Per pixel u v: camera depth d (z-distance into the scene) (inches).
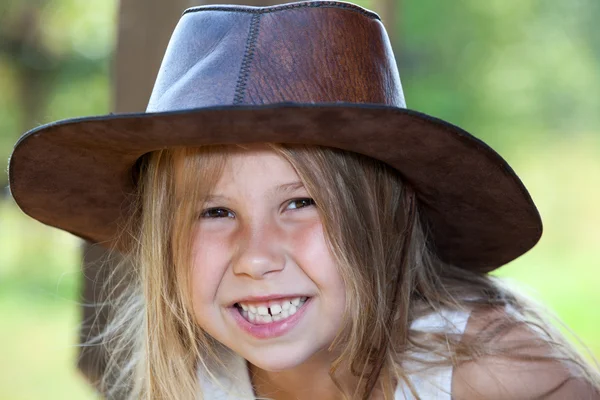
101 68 729.0
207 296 110.3
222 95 97.3
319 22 100.9
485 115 832.3
